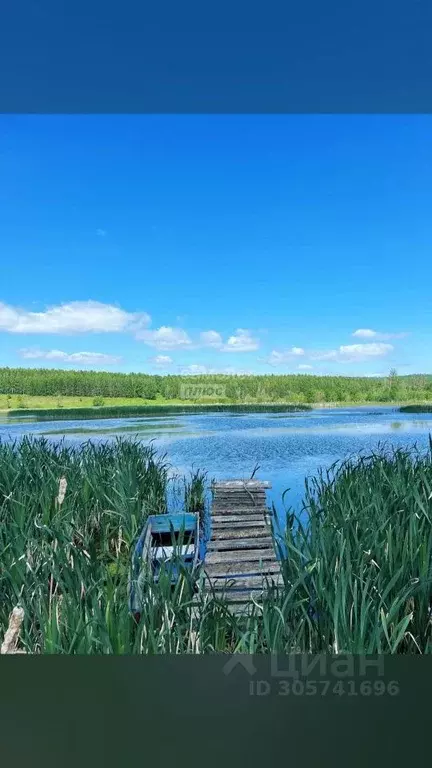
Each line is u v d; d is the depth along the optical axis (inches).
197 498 191.0
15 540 93.4
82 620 64.6
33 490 140.9
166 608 65.4
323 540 79.9
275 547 94.0
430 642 62.4
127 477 153.5
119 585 75.5
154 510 165.9
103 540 137.2
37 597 76.8
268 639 61.9
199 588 75.7
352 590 64.4
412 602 69.8
